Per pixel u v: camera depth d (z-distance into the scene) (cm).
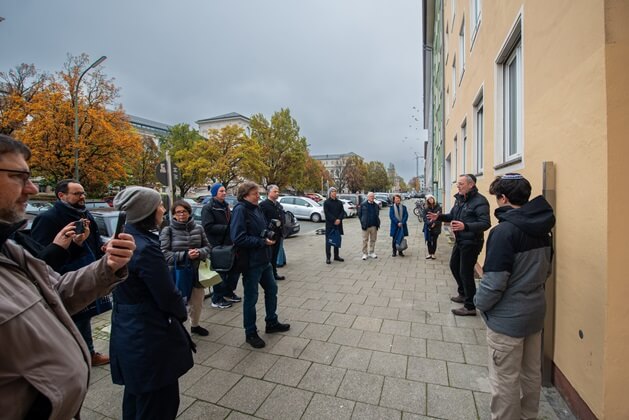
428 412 242
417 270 695
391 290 548
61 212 302
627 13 188
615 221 192
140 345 185
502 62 498
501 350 203
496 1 498
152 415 189
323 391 271
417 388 271
